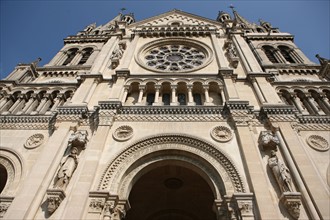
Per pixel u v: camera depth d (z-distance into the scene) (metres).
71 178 16.14
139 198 22.80
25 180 15.90
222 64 27.05
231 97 21.92
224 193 15.39
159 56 31.02
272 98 21.97
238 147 17.88
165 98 24.33
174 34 33.94
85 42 39.44
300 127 20.36
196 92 24.88
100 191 15.05
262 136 18.05
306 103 24.55
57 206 14.63
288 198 14.24
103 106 20.91
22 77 28.31
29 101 25.16
